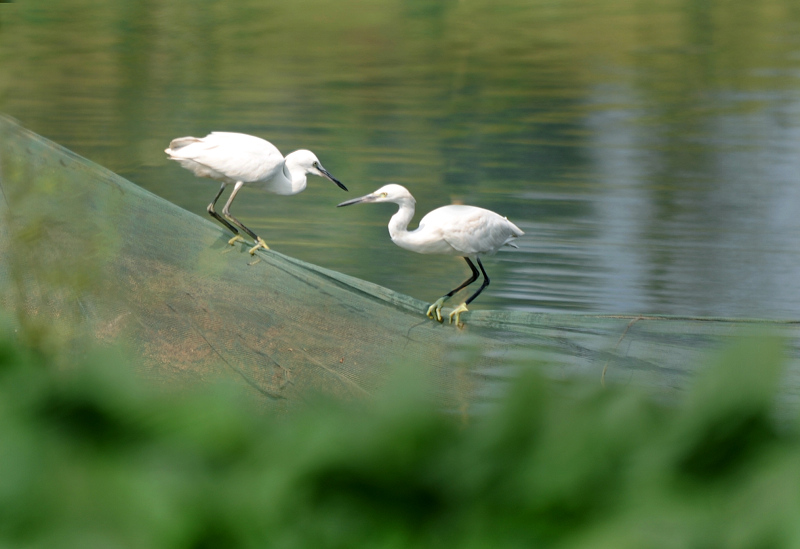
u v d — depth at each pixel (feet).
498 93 121.49
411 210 43.21
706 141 95.25
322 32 165.99
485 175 81.97
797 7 182.29
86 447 7.72
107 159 81.56
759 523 6.15
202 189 72.33
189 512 7.30
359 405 7.70
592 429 6.89
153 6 182.70
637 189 77.41
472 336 32.30
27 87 115.75
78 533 7.32
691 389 6.85
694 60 141.90
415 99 117.50
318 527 7.11
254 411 8.37
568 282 54.29
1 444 7.68
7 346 8.68
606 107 113.09
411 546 6.97
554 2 190.39
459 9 184.75
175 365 27.35
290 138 95.40
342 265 57.00
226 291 31.81
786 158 87.35
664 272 55.93
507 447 6.99
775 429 6.52
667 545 6.34
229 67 137.18
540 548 6.75
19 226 14.52
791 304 51.06
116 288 28.55
